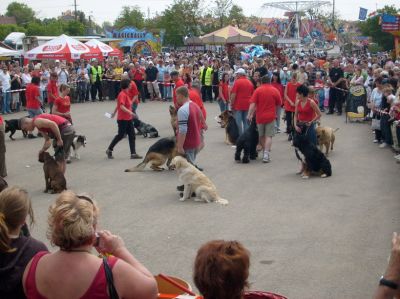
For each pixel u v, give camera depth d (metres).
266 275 5.95
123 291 2.91
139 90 26.53
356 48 72.50
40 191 9.97
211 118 20.14
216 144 14.70
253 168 11.66
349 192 9.52
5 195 3.33
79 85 26.44
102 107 24.38
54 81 17.64
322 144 12.93
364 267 6.13
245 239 7.16
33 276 3.01
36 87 16.78
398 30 24.58
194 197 9.32
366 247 6.78
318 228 7.56
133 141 12.90
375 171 11.16
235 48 43.12
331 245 6.87
